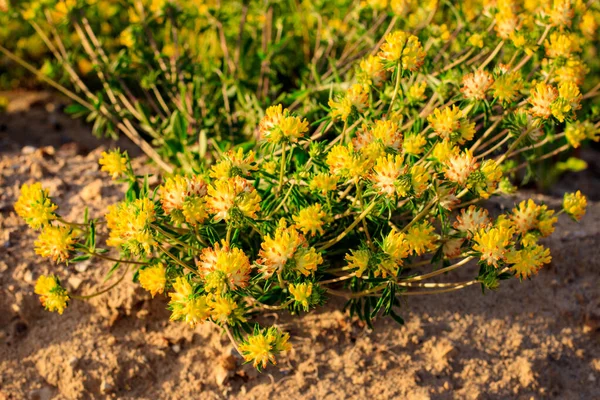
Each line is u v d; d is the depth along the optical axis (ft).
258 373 2.52
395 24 3.11
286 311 2.61
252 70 3.28
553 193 3.61
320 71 3.18
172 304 2.24
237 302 2.38
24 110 4.00
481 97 2.37
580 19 2.82
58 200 2.81
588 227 2.93
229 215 2.18
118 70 3.08
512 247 2.31
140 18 3.16
